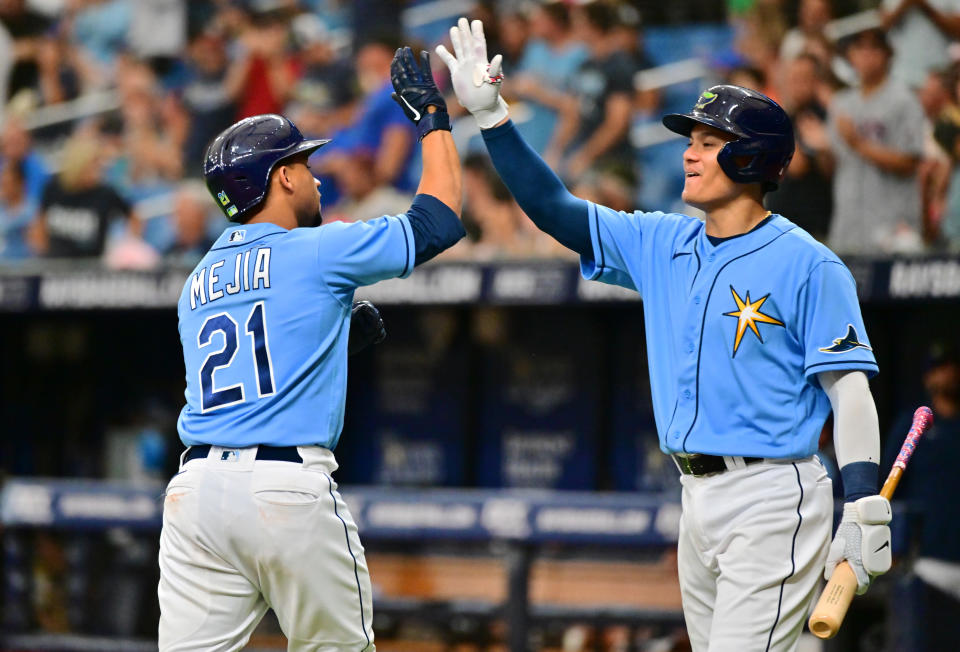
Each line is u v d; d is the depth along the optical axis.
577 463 33.97
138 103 32.53
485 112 13.15
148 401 37.06
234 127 12.72
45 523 26.31
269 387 11.88
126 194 32.47
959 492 22.28
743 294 11.99
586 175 28.97
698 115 12.27
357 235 12.09
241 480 11.74
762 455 11.79
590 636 23.80
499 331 34.44
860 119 26.92
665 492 33.28
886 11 26.80
